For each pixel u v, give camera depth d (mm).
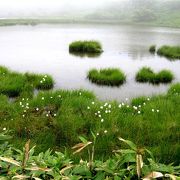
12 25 108125
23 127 9703
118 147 8539
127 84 21500
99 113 11031
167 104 12453
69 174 3588
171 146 8250
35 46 44469
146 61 33500
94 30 93000
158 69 28484
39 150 8164
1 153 4113
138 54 39312
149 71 24500
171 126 9820
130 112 11633
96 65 29594
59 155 4012
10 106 11969
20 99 14875
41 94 13914
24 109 11531
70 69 26938
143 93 19234
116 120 10305
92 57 34938
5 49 40188
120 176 3566
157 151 8000
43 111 11352
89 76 22766
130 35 75500
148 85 21438
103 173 3547
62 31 83125
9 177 3473
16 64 29328
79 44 40719
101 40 58688
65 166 3773
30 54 36062
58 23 142250
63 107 11555
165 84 21906
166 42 58281
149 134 9359
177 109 11891
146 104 13102
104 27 115938
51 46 44906
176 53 38719
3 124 9867
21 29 86562
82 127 9930
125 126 9945
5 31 76312
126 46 48844
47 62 30703
